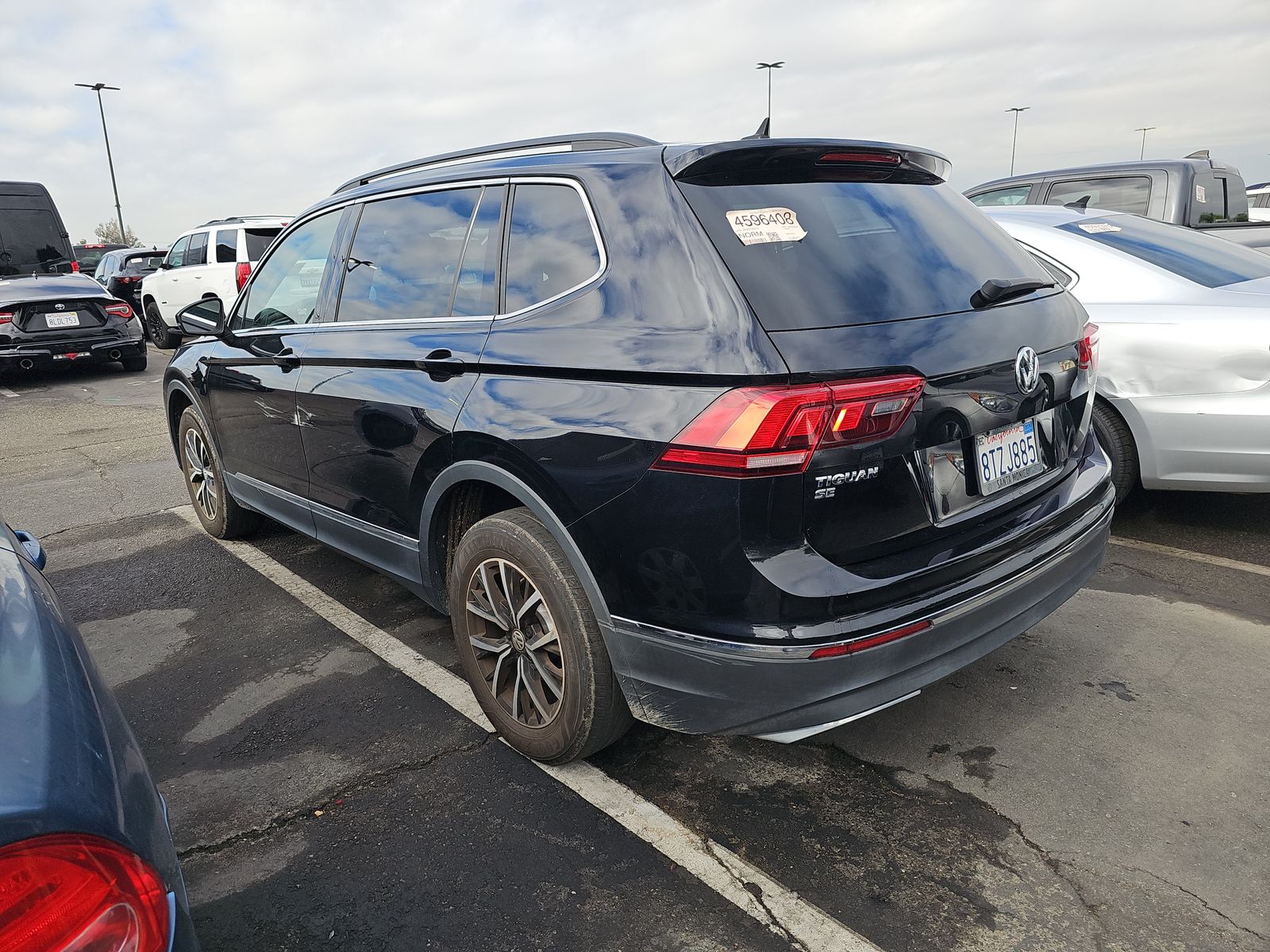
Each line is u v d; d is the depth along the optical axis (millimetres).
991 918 2020
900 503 2074
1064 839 2266
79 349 10602
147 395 9805
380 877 2223
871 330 2049
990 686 3002
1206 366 3738
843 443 1938
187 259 13297
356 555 3404
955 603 2137
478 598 2709
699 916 2057
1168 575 3832
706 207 2191
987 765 2582
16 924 974
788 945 1965
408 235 3084
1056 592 2492
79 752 1164
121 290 15828
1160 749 2617
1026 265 2693
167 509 5406
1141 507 4703
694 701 2135
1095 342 2785
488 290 2684
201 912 2131
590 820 2410
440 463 2713
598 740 2484
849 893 2109
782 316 1993
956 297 2291
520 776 2615
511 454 2396
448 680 3203
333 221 3549
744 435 1903
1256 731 2684
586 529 2240
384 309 3121
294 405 3459
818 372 1918
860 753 2666
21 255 14453
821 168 2416
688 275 2125
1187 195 6965
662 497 2051
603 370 2199
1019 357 2324
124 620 3826
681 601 2084
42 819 1016
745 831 2344
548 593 2396
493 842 2336
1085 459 2799
